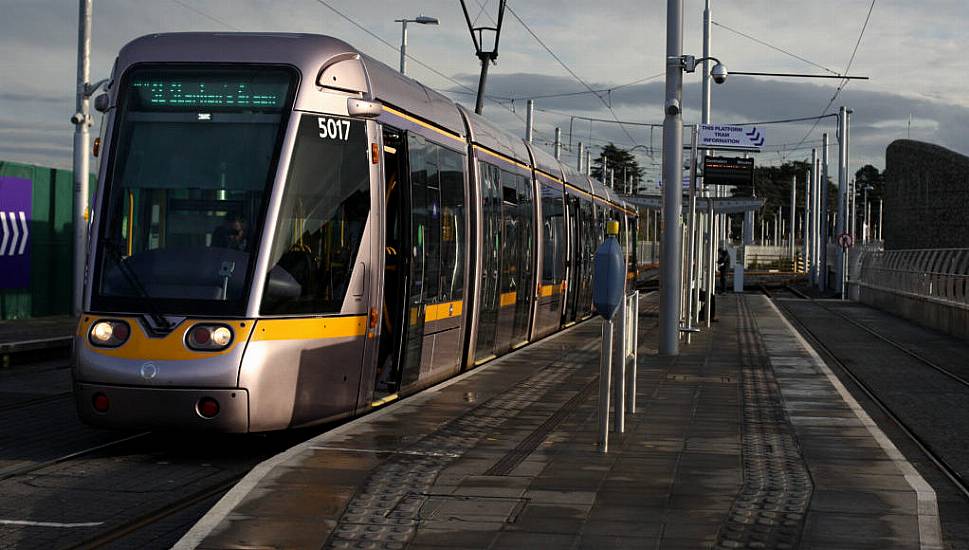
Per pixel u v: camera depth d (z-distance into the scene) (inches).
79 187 937.5
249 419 385.7
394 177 493.0
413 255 499.8
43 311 994.1
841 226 2191.2
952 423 530.3
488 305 656.4
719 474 340.5
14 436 436.8
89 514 311.6
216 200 403.2
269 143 408.5
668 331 772.0
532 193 807.7
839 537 267.3
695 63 785.6
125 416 384.8
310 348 407.8
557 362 672.4
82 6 932.0
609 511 290.5
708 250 1161.4
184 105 414.3
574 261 1017.5
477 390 529.7
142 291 394.0
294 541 260.2
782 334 1000.9
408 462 347.3
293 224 406.9
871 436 422.0
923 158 1957.4
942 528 319.3
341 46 443.2
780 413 485.4
